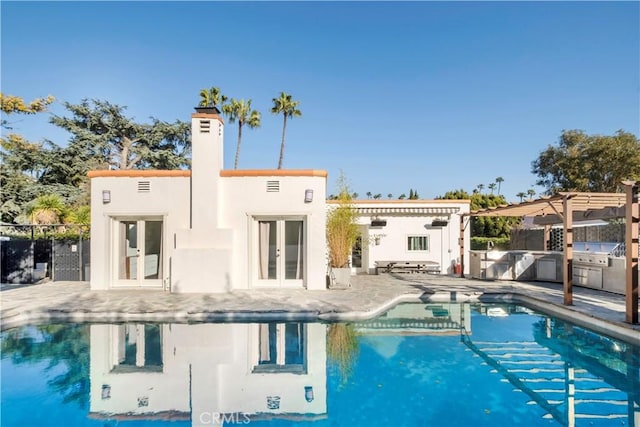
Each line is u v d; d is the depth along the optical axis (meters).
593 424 4.46
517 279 14.77
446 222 17.41
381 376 5.98
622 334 7.67
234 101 36.59
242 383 5.68
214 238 11.91
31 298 10.68
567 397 5.23
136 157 34.75
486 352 7.16
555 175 33.31
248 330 8.38
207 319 9.07
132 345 7.41
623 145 28.86
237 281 12.22
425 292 11.94
